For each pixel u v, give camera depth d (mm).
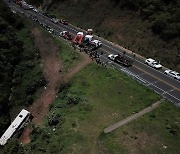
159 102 66562
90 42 94500
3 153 63812
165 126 60188
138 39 92125
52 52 94562
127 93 70562
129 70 80500
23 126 72375
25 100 81875
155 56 85375
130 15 99562
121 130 59812
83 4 117125
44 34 102875
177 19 87125
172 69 80375
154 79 75812
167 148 55406
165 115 62938
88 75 79938
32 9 133000
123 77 76000
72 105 70375
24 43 102625
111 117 63938
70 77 81500
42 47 98312
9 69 89688
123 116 63750
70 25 114188
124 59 83750
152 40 88750
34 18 119688
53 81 84062
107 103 68312
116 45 95375
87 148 56812
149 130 59375
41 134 65312
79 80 78812
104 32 102375
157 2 94500
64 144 58719
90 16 111562
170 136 57938
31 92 83500
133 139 57531
